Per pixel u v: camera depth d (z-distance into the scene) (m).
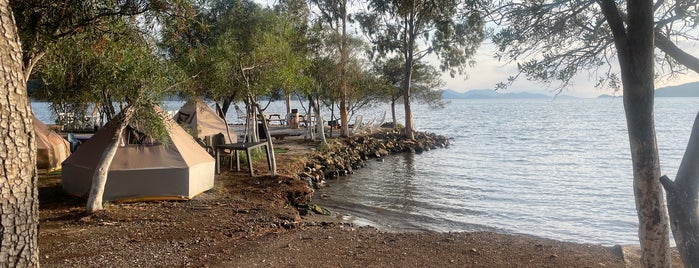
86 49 7.45
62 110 11.62
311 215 13.02
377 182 19.94
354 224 12.25
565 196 17.09
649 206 4.60
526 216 14.07
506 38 5.50
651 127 4.46
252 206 11.66
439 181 20.30
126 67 9.14
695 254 3.88
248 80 15.33
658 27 4.92
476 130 54.94
